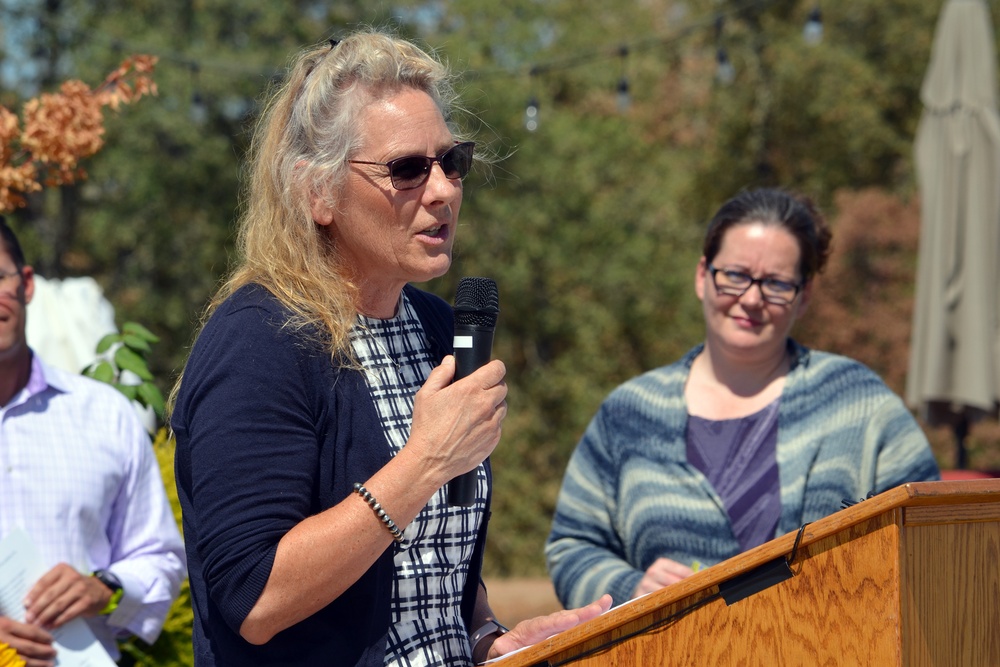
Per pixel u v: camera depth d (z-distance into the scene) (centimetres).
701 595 255
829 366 480
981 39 1031
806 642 243
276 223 304
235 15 2353
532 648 269
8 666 429
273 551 266
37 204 2412
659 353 2767
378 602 287
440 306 339
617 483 493
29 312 746
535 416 2653
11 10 1988
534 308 2709
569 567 484
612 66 2877
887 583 234
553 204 2603
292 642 281
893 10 3080
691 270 2733
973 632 243
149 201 2298
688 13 3084
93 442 491
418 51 309
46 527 470
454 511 303
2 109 589
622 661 263
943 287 997
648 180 2819
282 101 313
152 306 2333
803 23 3080
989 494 235
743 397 485
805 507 454
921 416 1050
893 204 2722
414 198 292
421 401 280
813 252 481
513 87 2623
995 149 1000
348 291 302
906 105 3153
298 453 276
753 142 3097
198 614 292
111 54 2223
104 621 484
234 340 281
